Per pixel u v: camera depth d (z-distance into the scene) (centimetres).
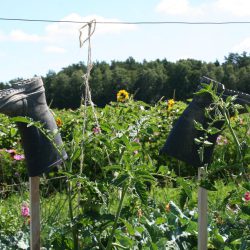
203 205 341
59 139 369
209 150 335
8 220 536
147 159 711
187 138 337
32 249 372
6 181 841
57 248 370
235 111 322
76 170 807
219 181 730
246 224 329
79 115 759
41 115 362
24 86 361
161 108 1084
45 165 359
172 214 433
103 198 347
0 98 350
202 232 343
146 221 407
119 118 425
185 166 923
